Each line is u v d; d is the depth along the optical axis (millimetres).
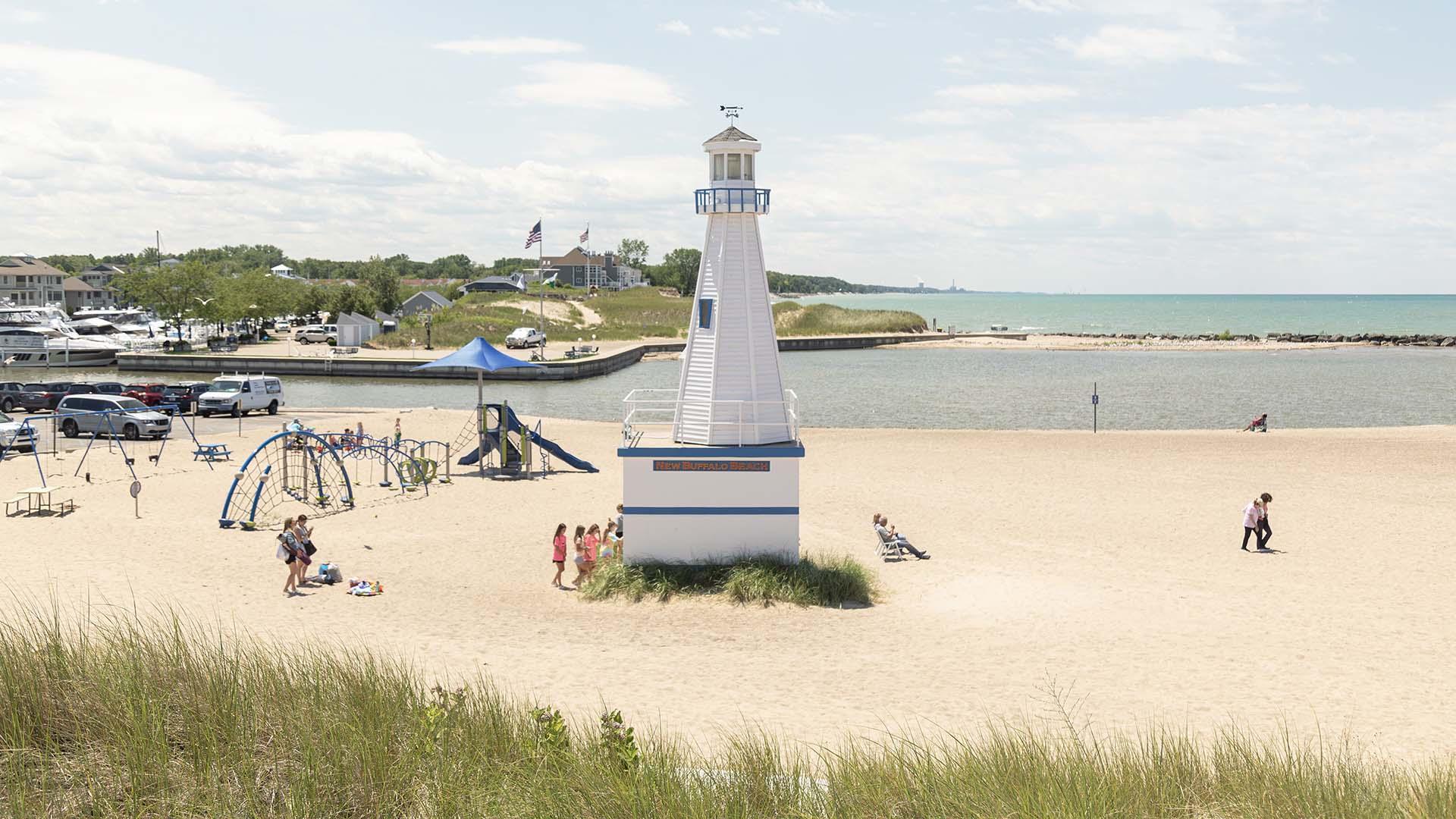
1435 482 36812
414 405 67500
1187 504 32656
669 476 22641
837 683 16281
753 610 20891
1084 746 10914
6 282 148750
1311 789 9469
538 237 95938
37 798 8508
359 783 9023
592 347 111375
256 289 122625
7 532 26312
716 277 23547
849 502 32969
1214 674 16906
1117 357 116750
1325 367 99938
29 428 40219
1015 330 177000
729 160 23344
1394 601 21625
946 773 9625
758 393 23547
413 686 11781
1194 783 9781
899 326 157750
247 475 35781
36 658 10547
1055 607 21203
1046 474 38656
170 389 54531
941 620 20406
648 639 18781
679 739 12648
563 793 8891
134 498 30750
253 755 9375
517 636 18766
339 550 25797
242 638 16812
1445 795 9484
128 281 110500
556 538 22797
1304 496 34062
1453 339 133250
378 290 177875
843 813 8852
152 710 9695
